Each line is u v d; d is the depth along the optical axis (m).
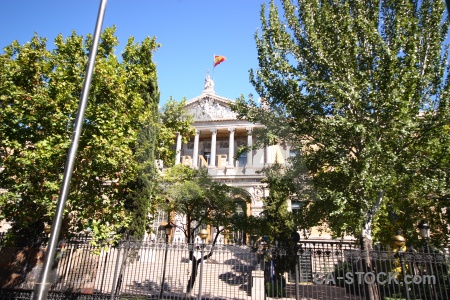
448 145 11.08
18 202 12.77
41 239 13.35
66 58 13.77
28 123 12.70
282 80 12.59
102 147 11.84
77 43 13.93
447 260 10.40
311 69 12.80
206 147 40.25
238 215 15.78
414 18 11.23
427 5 11.75
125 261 12.90
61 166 12.27
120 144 12.64
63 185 6.91
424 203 14.82
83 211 12.17
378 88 11.42
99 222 12.23
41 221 14.48
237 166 36.31
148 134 16.00
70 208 12.31
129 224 14.04
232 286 17.12
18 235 13.89
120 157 12.55
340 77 11.91
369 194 11.16
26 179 12.23
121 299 11.68
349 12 12.79
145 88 16.78
